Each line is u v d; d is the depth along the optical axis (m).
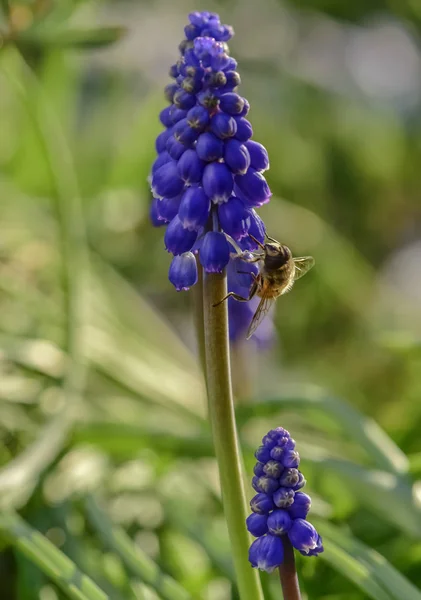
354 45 0.96
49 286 0.60
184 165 0.32
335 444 0.50
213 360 0.34
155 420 0.48
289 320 0.71
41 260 0.60
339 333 0.72
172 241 0.33
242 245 0.34
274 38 0.91
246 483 0.41
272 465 0.32
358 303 0.72
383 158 0.87
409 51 0.96
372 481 0.42
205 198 0.33
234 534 0.35
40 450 0.44
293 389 0.48
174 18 0.88
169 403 0.52
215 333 0.34
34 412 0.50
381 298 0.76
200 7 0.91
